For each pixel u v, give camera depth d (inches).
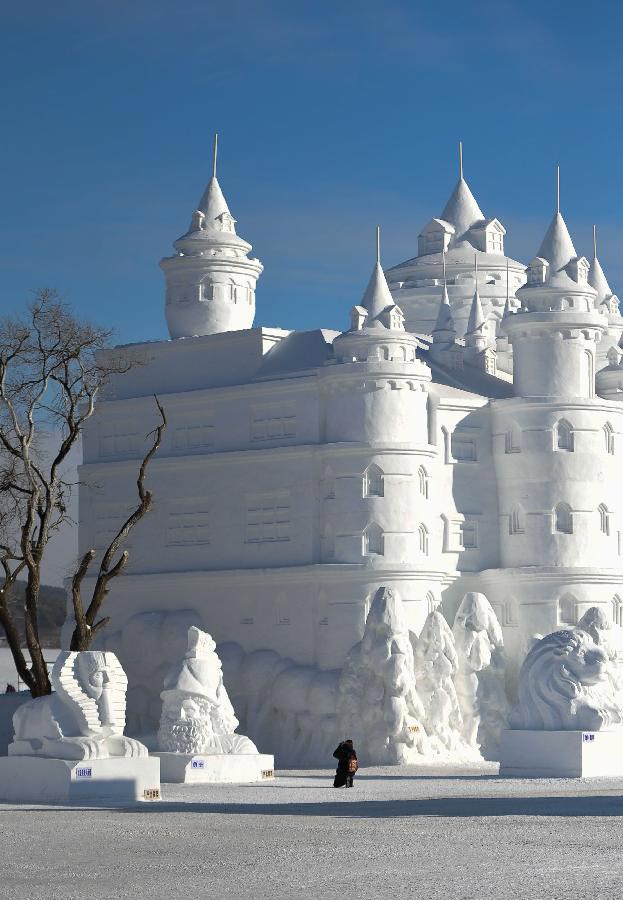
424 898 899.4
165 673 3075.8
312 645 2935.5
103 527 3275.1
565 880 973.2
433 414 3075.8
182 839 1262.3
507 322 3161.9
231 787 2052.2
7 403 2687.0
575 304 3149.6
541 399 3078.2
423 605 2920.8
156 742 2240.4
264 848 1181.7
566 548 3046.3
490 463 3132.4
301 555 2989.7
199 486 3147.1
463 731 2847.0
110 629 3216.0
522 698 2258.9
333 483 2955.2
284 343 3171.8
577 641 2247.8
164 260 3326.8
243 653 3016.7
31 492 2642.7
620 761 2223.2
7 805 1729.8
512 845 1178.6
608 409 3112.7
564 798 1718.8
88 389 2815.0
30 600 2608.3
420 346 3437.5
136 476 3225.9
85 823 1434.5
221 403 3154.5
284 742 2886.3
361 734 2733.8
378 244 3201.3
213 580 3073.3
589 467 3073.3
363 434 2950.3
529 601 3014.3
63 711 1829.5
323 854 1135.0
